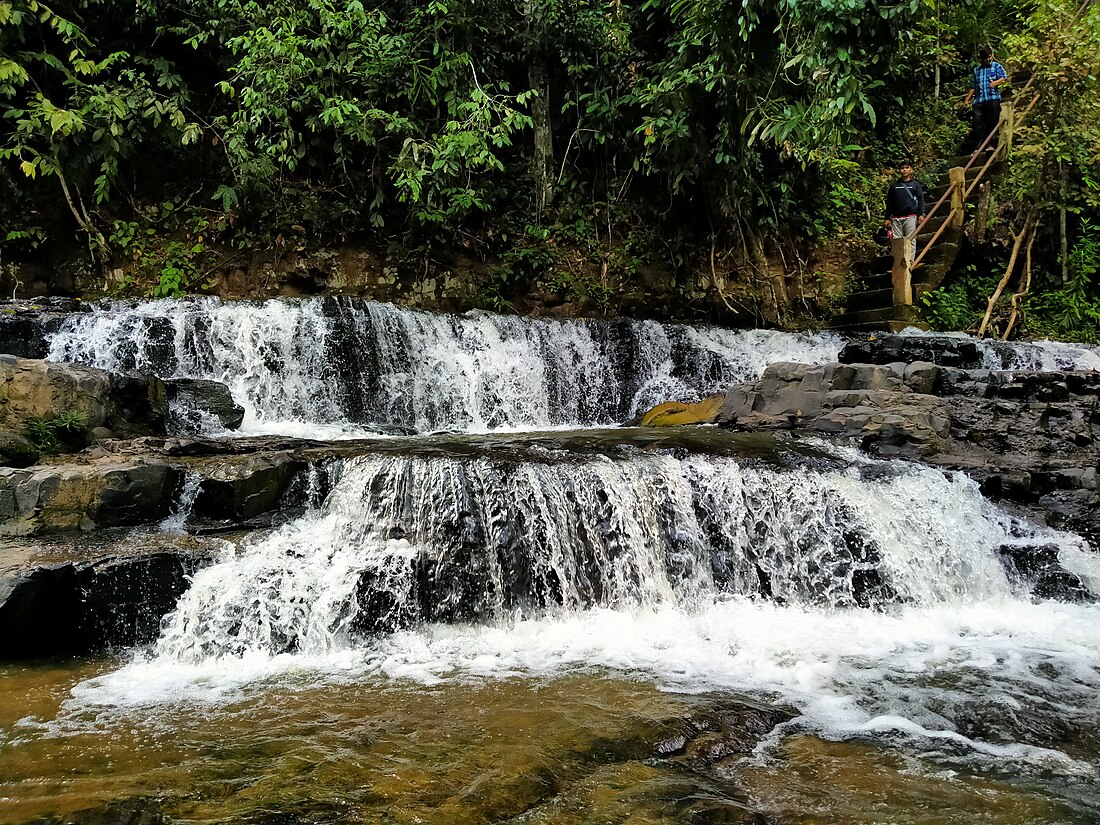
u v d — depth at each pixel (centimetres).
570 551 587
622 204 1417
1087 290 1519
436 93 1254
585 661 480
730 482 648
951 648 520
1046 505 732
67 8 1124
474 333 1052
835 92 959
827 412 830
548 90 1388
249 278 1169
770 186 1478
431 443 695
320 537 560
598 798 304
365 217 1246
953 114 1800
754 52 1080
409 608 536
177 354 858
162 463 573
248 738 357
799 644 523
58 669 461
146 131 1116
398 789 303
